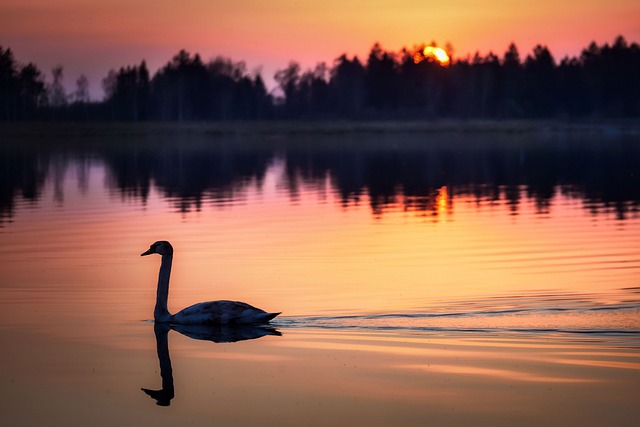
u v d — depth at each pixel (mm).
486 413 11531
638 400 11844
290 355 13961
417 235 26562
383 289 18797
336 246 24594
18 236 27000
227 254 23422
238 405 11969
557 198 36844
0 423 11531
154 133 129125
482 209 33312
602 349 13883
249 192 40812
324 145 89250
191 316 15930
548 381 12555
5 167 58375
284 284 19531
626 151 70062
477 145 84688
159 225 29297
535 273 20438
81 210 33969
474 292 18375
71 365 13680
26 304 17719
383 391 12312
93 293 18750
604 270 20719
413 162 61094
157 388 12641
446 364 13312
